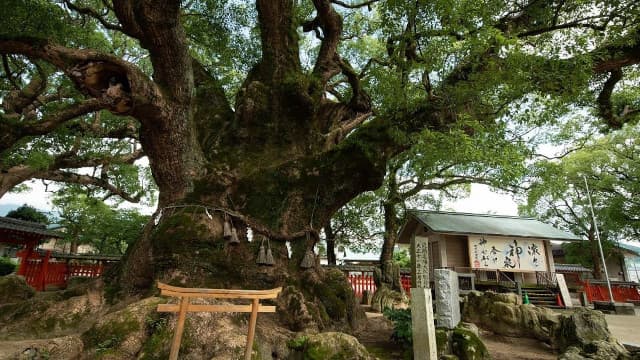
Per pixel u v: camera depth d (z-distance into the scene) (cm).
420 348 567
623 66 862
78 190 1692
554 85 688
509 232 1814
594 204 2502
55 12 764
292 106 843
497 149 913
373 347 719
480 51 673
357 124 1003
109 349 446
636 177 2167
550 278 1778
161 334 461
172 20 647
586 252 2930
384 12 753
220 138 846
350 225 1973
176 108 707
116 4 657
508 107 766
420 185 1728
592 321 745
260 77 910
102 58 593
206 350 460
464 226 1841
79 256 1622
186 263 622
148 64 1445
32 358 419
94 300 636
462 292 1582
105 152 1429
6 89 1012
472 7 675
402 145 816
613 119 1027
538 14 862
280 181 771
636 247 3531
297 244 766
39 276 1513
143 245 670
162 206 730
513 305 923
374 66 1090
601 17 803
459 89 733
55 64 620
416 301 588
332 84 1238
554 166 1516
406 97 819
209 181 720
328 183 787
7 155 1070
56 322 583
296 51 930
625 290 2141
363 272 1747
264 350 523
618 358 620
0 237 1552
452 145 754
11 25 713
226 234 657
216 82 1031
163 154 719
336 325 721
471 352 601
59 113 644
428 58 706
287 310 646
